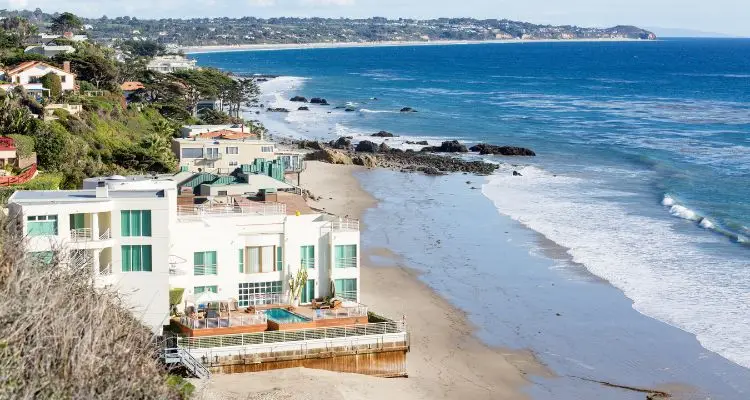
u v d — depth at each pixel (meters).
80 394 34.03
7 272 38.94
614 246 90.38
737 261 84.31
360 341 56.44
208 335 54.75
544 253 88.38
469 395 55.91
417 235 96.06
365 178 131.50
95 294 43.47
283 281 61.25
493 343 65.25
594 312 71.50
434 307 72.56
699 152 156.00
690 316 70.06
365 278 80.00
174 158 112.81
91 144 115.50
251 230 60.22
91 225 53.47
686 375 59.72
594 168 140.88
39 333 35.47
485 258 86.88
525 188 123.81
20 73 145.00
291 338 55.44
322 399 50.22
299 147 156.75
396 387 55.47
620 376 59.88
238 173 88.25
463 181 130.12
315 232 61.75
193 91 192.38
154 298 54.84
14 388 33.34
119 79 184.62
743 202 111.62
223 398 49.31
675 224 100.00
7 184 83.00
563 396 56.72
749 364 61.12
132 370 37.69
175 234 58.47
